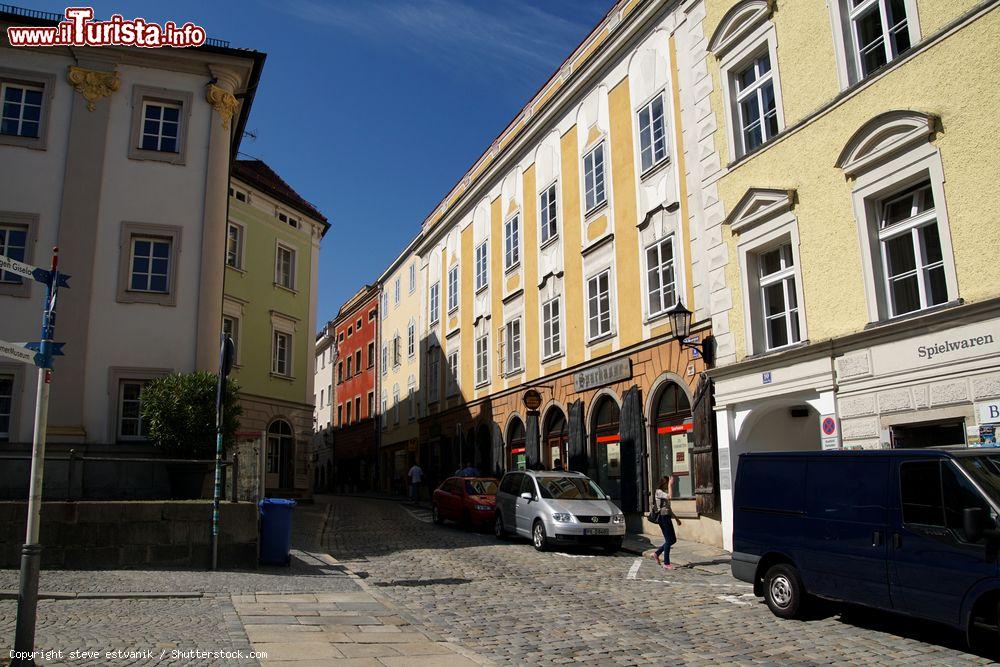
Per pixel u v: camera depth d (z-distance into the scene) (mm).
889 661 7371
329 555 14914
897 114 12734
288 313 32438
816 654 7648
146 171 19016
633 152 21234
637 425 19766
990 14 11461
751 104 16797
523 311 27453
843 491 8922
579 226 23922
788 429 16547
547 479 17766
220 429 12492
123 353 18031
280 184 33969
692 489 17891
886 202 13352
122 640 7188
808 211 14602
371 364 49062
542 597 10820
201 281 18859
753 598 10820
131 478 15266
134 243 18828
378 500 36969
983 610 7340
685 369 18094
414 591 11133
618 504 20828
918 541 7945
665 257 19531
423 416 38094
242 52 20062
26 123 18625
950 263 11734
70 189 18312
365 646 7492
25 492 16125
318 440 61594
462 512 21203
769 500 9867
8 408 17062
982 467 7812
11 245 18000
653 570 13742
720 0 17625
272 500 13133
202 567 12125
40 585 9906
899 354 12445
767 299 16016
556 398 24531
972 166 11531
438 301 37000
